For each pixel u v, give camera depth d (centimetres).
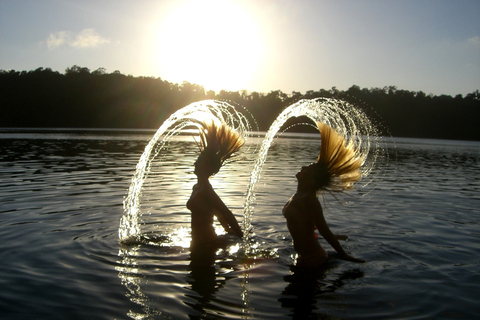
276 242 511
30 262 428
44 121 9544
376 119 9100
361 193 912
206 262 436
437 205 775
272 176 1167
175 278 392
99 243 495
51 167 1312
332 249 484
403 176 1294
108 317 315
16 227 562
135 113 10200
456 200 836
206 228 504
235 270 414
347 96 9288
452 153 2875
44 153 1873
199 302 340
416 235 549
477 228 592
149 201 752
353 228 584
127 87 10412
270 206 732
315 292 362
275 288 371
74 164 1416
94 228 561
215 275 400
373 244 506
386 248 490
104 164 1428
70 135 4128
